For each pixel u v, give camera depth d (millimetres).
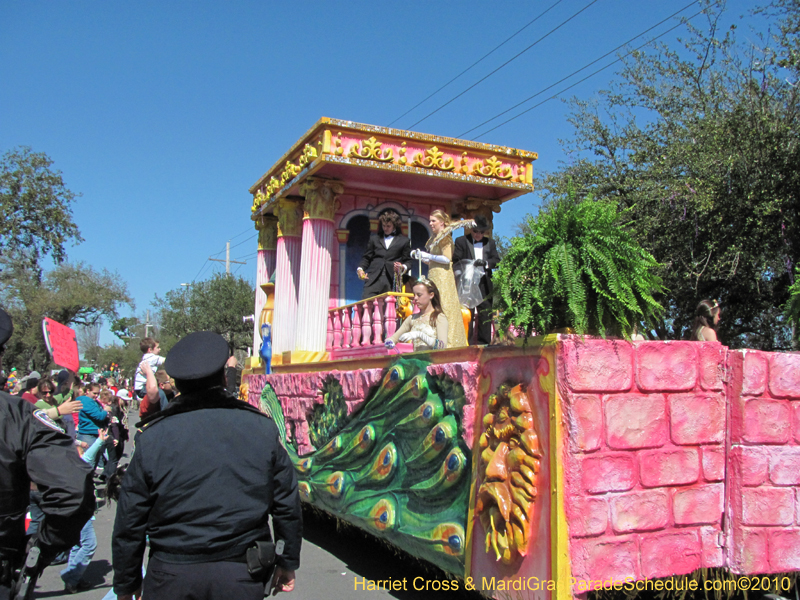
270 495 2561
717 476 3342
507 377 3518
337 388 5945
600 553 3016
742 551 3264
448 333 6074
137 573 2502
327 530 7152
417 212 9516
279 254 9523
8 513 2582
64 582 5418
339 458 5711
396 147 7883
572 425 3025
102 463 10234
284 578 2666
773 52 12922
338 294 8977
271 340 9438
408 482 4551
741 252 12305
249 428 2572
